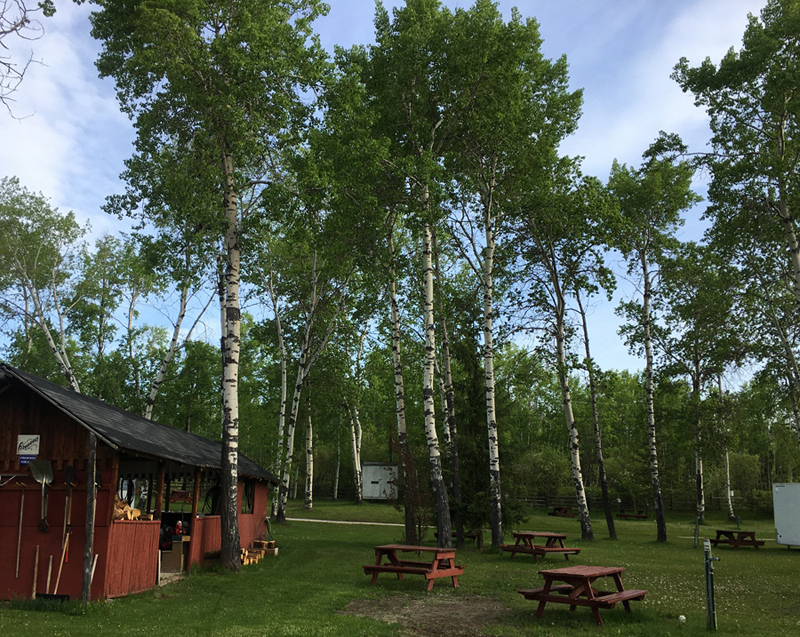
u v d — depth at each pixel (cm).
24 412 1242
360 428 5491
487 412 2303
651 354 2981
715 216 2184
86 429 1214
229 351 1784
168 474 1888
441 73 2153
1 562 1184
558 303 2680
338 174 1927
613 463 5888
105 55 2112
